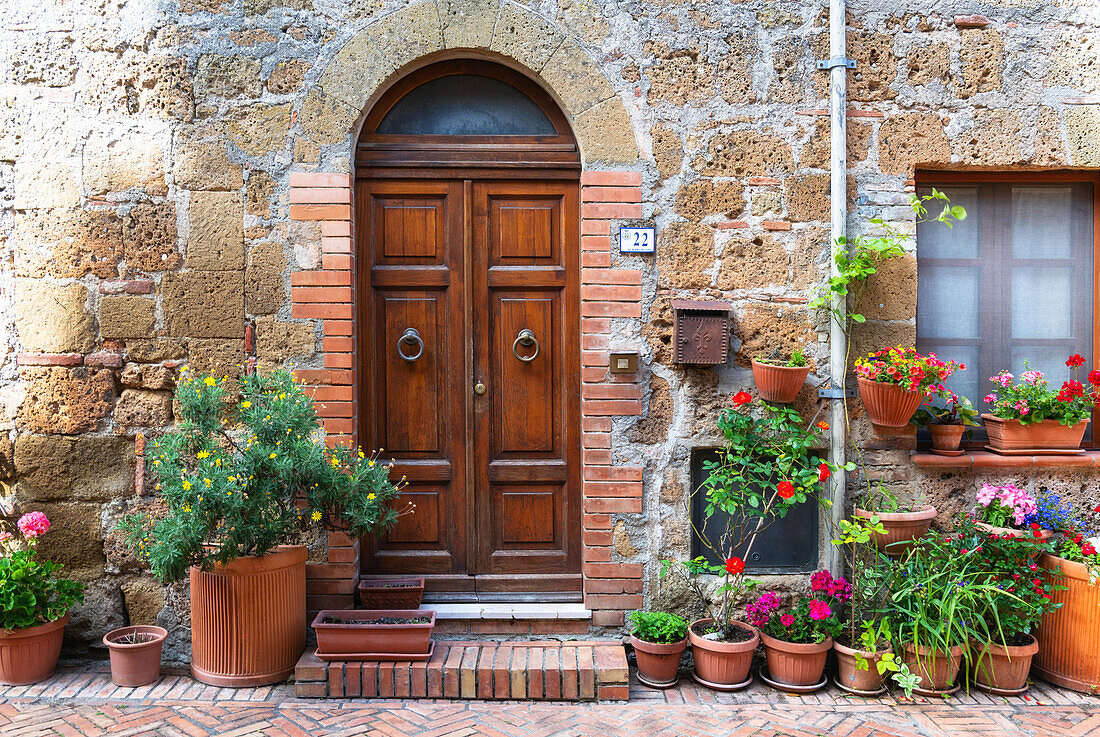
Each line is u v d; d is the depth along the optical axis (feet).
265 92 11.72
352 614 11.18
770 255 11.99
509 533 12.45
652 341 11.92
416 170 12.25
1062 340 12.94
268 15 11.71
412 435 12.41
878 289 12.10
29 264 11.76
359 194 12.23
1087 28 12.16
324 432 11.71
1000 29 12.12
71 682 10.93
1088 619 10.75
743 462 11.29
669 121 11.91
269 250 11.74
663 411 11.94
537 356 12.43
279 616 10.84
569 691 10.55
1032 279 12.94
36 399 11.78
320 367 11.78
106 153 11.75
